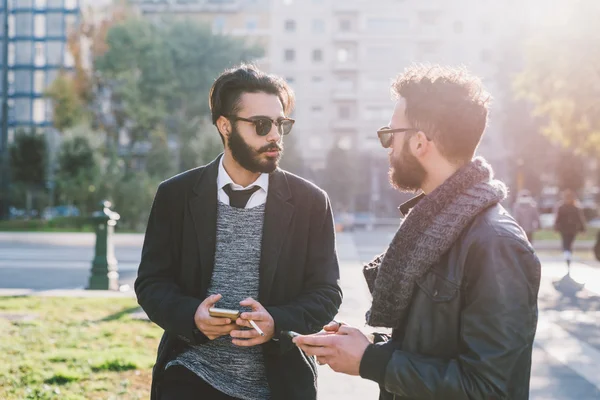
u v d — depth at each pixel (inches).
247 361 96.7
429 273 68.1
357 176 2292.1
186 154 1395.2
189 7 2566.4
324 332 78.0
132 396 185.8
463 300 66.4
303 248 100.6
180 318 91.3
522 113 1788.9
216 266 98.5
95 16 1996.8
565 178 1609.3
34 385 195.3
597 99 724.0
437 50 2503.7
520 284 63.8
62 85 1846.7
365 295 385.7
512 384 64.0
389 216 2374.5
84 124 1427.2
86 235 1026.1
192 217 98.4
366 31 2516.0
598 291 426.9
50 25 2561.5
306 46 2549.2
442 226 67.7
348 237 1043.9
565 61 721.0
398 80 75.2
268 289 97.0
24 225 1285.7
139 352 239.3
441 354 67.2
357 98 2514.8
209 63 1744.6
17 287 450.9
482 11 2477.9
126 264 602.2
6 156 1430.9
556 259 641.6
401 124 73.7
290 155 1859.0
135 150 2015.3
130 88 1659.7
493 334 62.7
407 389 65.9
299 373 96.9
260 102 95.7
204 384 95.0
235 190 100.2
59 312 326.6
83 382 201.6
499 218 67.1
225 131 98.2
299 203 100.7
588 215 1486.2
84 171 1299.2
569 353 255.4
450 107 70.1
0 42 2576.3
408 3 2518.5
